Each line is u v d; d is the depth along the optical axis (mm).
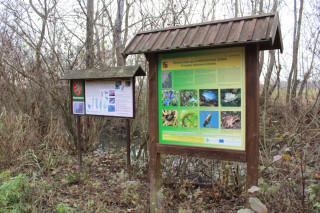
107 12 6285
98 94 4457
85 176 4469
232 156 2719
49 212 3160
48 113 6516
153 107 3150
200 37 2705
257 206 2252
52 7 6422
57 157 5266
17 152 4789
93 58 6250
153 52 3010
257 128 2582
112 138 8586
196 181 4754
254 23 2543
